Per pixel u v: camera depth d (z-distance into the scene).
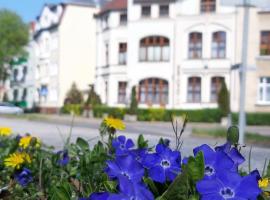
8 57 52.81
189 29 39.03
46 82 55.25
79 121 30.66
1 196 3.07
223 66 37.84
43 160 3.41
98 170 2.62
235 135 2.01
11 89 64.81
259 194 1.70
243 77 11.30
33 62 59.12
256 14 37.03
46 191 3.09
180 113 35.75
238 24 37.53
